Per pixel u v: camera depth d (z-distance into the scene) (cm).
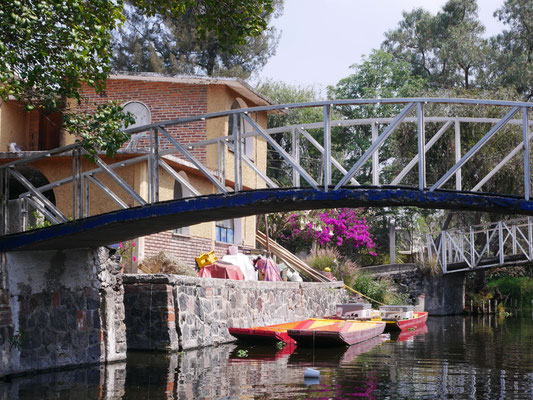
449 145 3091
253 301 1881
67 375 1141
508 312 3478
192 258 1978
